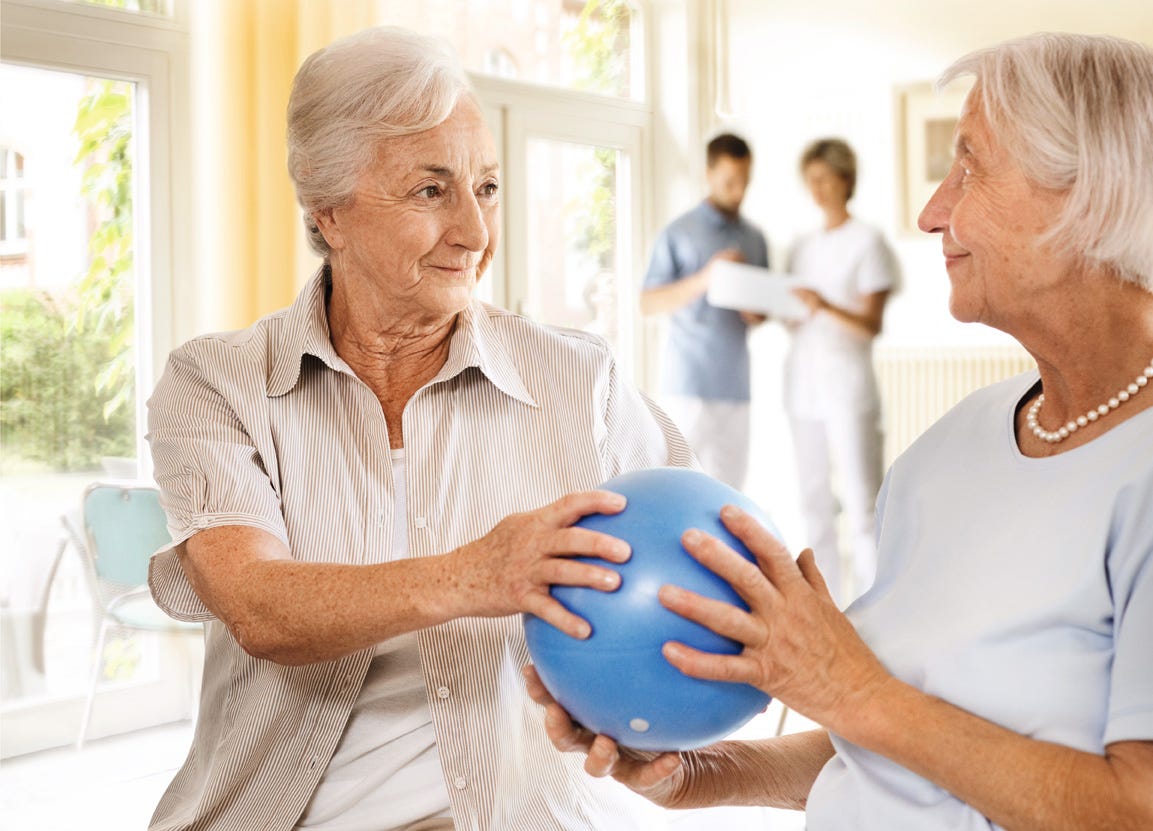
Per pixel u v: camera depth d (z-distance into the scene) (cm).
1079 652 107
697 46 599
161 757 381
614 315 596
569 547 116
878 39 572
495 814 157
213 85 407
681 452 188
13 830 323
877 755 119
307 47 411
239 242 410
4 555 380
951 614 116
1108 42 108
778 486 576
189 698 411
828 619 111
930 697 109
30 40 370
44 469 391
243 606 143
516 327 178
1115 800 97
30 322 386
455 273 162
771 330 574
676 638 111
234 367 167
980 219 112
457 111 158
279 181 412
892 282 513
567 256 570
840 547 527
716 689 114
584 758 164
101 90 395
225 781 159
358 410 167
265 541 153
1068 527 109
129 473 412
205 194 412
